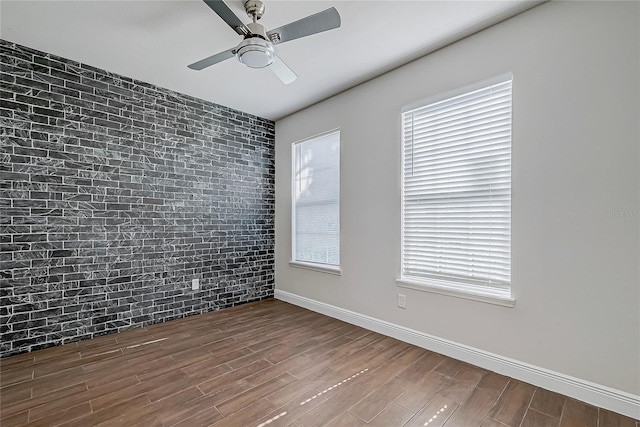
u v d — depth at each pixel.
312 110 3.71
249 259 4.01
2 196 2.39
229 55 2.04
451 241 2.46
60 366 2.28
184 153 3.41
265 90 3.30
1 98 2.38
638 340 1.68
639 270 1.68
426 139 2.62
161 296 3.23
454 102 2.44
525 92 2.05
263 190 4.16
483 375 2.15
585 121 1.83
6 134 2.41
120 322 2.96
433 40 2.38
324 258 3.63
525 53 2.05
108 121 2.89
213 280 3.65
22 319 2.47
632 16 1.69
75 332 2.72
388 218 2.88
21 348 2.46
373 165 3.01
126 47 2.48
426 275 2.62
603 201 1.78
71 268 2.70
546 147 1.97
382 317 2.93
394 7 2.00
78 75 2.72
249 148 4.00
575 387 1.86
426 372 2.19
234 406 1.81
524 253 2.06
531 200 2.03
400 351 2.54
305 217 3.89
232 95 3.43
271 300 4.14
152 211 3.17
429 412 1.76
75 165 2.72
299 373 2.19
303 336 2.86
